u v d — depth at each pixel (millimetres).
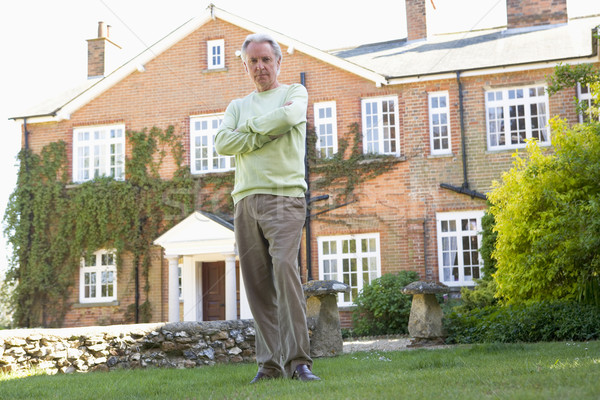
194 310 13148
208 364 5480
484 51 13414
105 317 11273
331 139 13547
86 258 12383
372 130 13359
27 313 10781
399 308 11992
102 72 17141
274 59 3365
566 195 7594
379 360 4785
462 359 4199
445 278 12617
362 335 12242
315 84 13641
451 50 13906
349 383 2730
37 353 4750
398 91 13250
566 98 12461
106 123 14508
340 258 13148
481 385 2373
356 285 13000
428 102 13141
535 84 12602
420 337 8625
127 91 14555
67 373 4672
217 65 14305
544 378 2412
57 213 13641
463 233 12633
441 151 13031
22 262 12977
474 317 8672
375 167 13109
